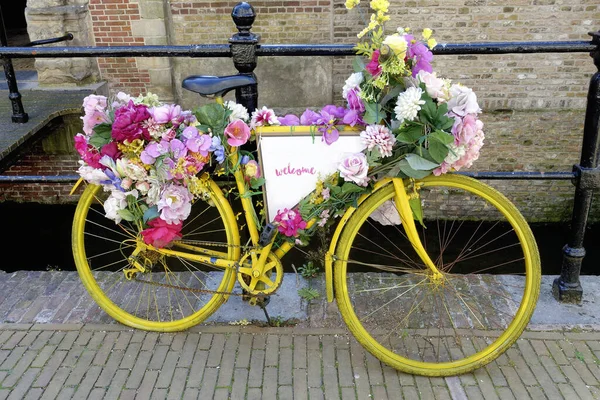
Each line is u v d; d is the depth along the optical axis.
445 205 7.29
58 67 7.11
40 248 7.39
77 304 3.04
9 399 2.43
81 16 7.03
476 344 2.72
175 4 6.98
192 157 2.40
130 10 7.00
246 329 2.84
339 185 2.45
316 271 3.25
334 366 2.61
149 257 2.78
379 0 2.24
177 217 2.48
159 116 2.37
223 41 7.11
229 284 2.72
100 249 7.30
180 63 7.34
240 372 2.57
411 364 2.55
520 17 6.22
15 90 5.60
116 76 7.39
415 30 6.36
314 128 2.37
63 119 6.98
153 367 2.61
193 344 2.75
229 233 2.63
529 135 6.85
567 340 2.75
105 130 2.46
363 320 2.89
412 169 2.32
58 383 2.52
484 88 6.61
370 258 7.13
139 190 2.53
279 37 7.02
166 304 3.03
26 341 2.76
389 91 2.28
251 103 2.70
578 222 2.89
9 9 12.28
